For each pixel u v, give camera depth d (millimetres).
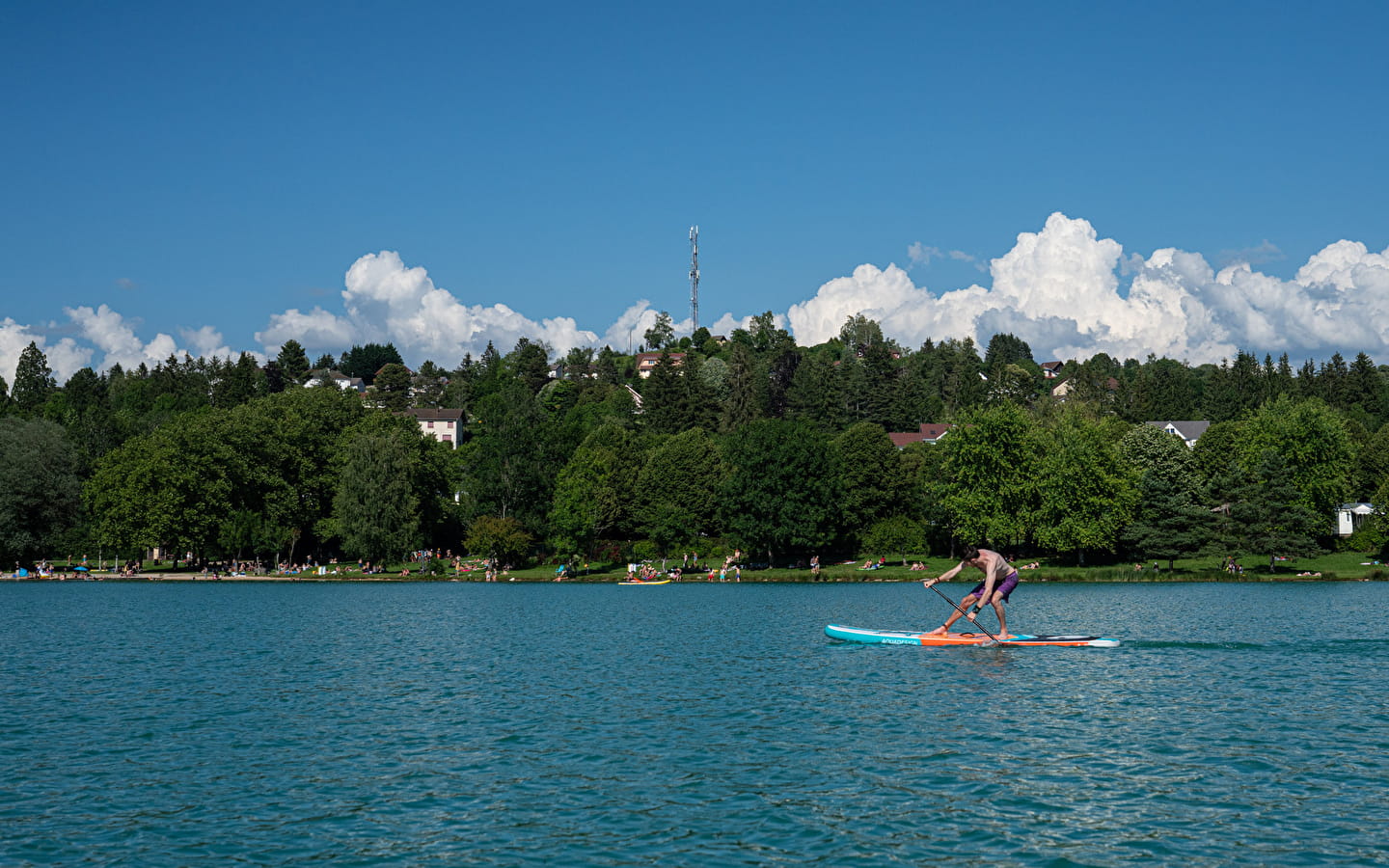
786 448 109500
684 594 84000
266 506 116312
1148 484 105250
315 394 135125
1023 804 18750
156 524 106125
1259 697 29141
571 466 117062
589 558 117125
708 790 19781
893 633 42594
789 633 48594
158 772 21391
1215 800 18922
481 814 18344
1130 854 16172
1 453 112938
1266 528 99688
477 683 32938
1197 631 48594
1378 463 134250
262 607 69625
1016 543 109062
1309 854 16094
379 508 109688
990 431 108250
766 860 15977
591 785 20156
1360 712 26984
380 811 18562
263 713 27766
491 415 160375
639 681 33031
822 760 22031
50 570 110688
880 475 122375
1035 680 32375
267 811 18609
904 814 18219
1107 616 57625
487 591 90062
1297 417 118375
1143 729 24938
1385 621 53594
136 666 37219
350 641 45812
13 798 19516
